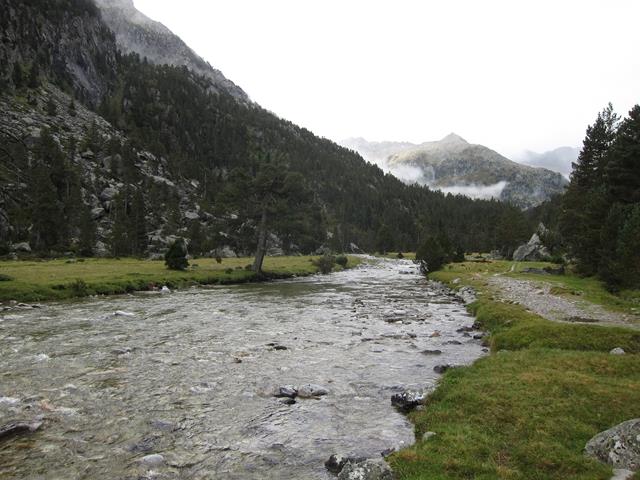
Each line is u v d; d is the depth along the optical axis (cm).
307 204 6581
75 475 808
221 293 4159
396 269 9656
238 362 1655
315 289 4788
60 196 10981
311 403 1240
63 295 3369
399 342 2075
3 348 1761
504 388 1180
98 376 1434
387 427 1069
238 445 959
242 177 6212
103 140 15400
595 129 7319
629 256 3394
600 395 1084
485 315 2589
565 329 1855
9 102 14125
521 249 9306
